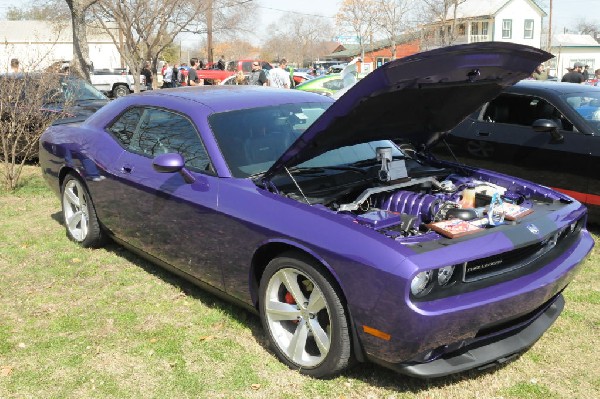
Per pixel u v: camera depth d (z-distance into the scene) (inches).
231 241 150.0
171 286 190.9
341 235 126.6
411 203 150.5
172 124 177.9
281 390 134.7
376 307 119.6
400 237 128.0
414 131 173.6
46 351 151.8
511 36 2005.4
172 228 169.8
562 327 163.6
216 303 177.0
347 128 148.1
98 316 170.6
